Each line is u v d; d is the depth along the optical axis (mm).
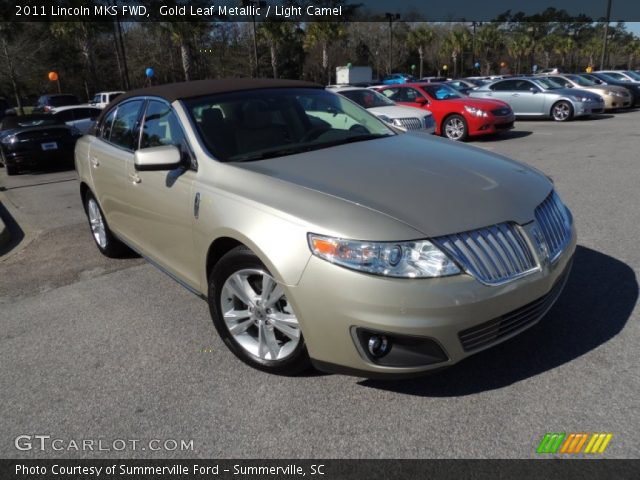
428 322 2377
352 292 2426
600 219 5566
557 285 2912
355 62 64562
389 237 2414
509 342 3189
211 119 3584
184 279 3617
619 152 9906
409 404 2719
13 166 11633
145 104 4148
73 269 5117
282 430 2598
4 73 36562
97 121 5230
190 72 37281
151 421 2736
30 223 7059
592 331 3248
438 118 13055
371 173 2953
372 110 11320
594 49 87688
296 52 56562
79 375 3219
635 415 2518
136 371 3213
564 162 9164
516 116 17344
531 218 2732
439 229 2457
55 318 4039
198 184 3250
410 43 66750
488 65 83750
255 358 3053
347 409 2715
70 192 9117
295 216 2629
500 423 2531
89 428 2721
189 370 3184
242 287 2994
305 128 3830
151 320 3883
